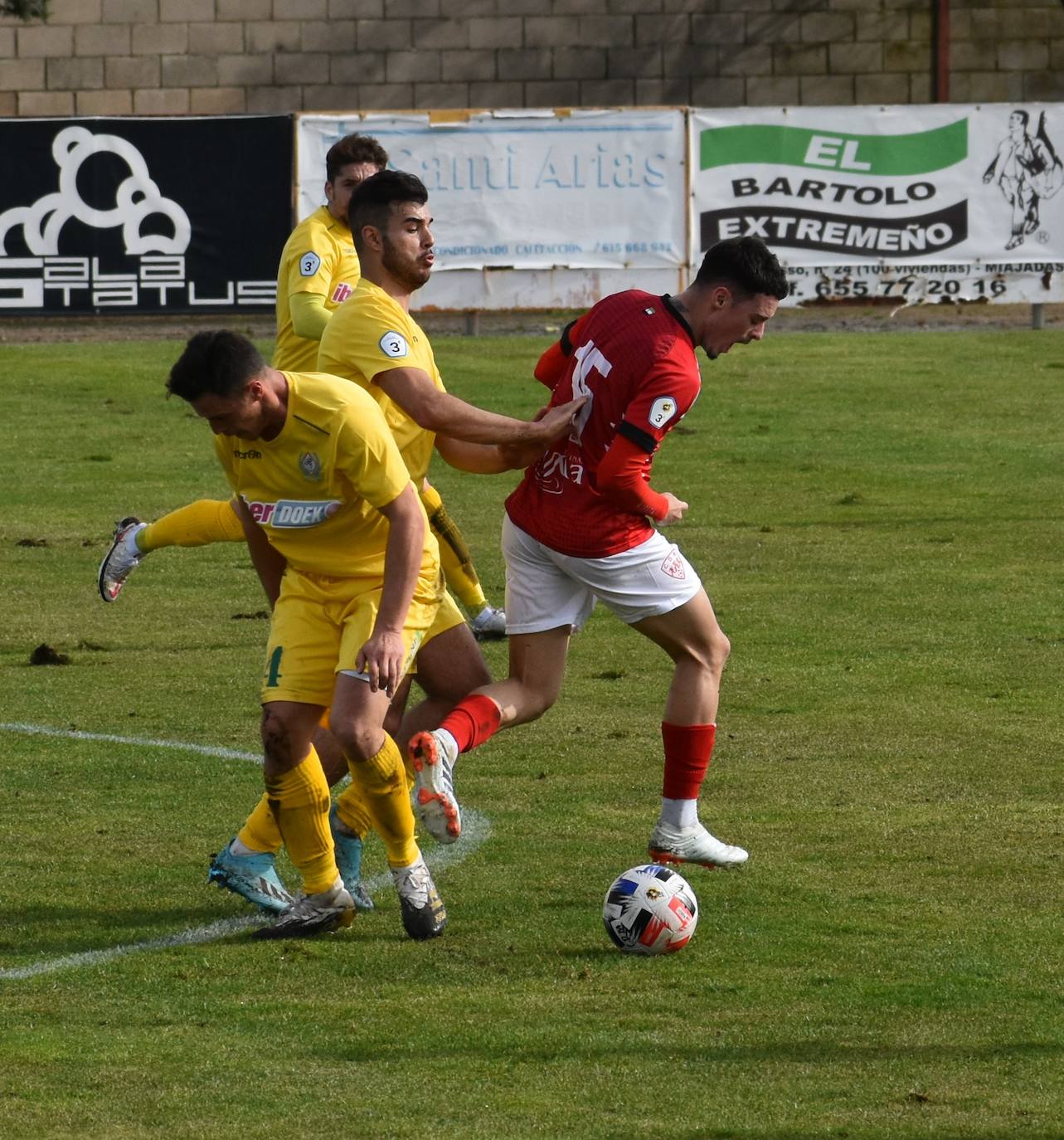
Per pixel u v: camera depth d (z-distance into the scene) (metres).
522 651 18.55
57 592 34.16
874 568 35.81
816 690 26.48
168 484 45.69
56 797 21.45
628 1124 12.45
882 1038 14.06
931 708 25.45
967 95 91.00
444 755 16.48
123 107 90.00
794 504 42.94
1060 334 72.06
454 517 41.72
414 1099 12.91
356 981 15.52
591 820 20.48
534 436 17.55
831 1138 12.21
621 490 17.59
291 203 68.25
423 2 90.06
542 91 90.81
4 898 17.84
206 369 15.22
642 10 90.62
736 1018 14.53
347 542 16.41
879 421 54.22
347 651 16.27
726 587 34.22
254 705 26.00
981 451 49.56
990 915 17.09
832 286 69.62
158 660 28.84
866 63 90.94
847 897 17.69
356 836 17.64
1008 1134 12.25
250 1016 14.65
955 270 69.75
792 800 21.17
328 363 17.83
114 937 16.73
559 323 76.31
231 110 90.19
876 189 69.06
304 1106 12.82
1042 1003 14.80
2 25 89.31
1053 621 31.05
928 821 20.27
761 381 61.56
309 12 89.81
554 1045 13.96
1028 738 23.83
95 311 68.38
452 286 68.94
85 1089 13.14
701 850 18.42
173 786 21.92
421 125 67.88
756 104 91.12
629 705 25.97
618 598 18.23
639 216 68.75
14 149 67.31
